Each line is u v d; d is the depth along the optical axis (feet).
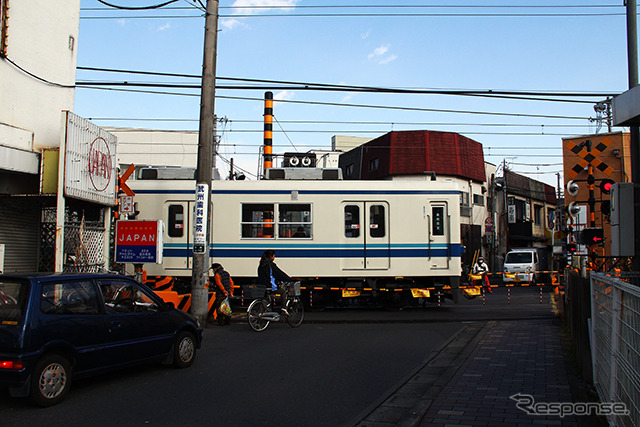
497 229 129.80
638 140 30.94
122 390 22.74
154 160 138.62
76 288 21.95
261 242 48.57
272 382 24.30
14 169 36.11
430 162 110.32
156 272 48.65
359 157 123.24
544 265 128.26
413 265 48.98
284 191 49.06
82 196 38.50
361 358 29.73
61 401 20.74
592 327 21.12
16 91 39.37
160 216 49.08
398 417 19.42
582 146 47.62
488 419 18.12
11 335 19.25
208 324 43.21
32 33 41.14
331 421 18.97
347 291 49.47
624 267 40.73
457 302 49.44
